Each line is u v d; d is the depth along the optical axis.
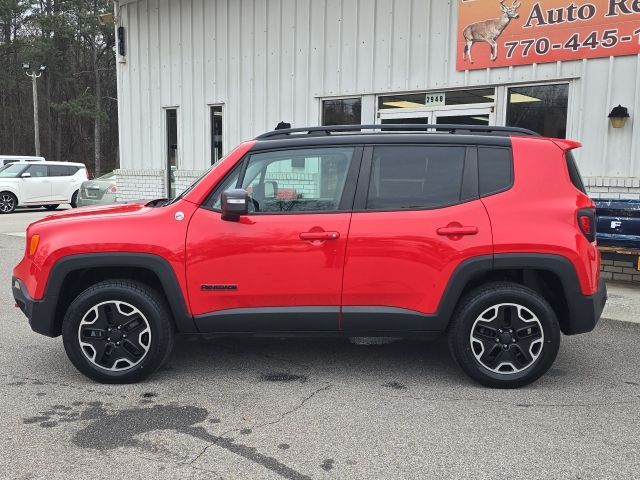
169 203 4.45
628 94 7.54
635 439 3.41
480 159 4.18
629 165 7.61
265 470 3.04
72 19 51.69
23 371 4.52
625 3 7.44
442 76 9.09
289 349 5.07
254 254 4.09
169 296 4.11
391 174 4.18
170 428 3.52
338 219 4.10
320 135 4.32
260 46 11.05
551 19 8.01
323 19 10.20
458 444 3.33
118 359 4.20
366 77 9.84
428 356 4.89
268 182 4.21
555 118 8.19
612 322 5.82
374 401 3.94
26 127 58.34
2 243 11.45
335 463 3.11
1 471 3.02
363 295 4.11
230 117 11.65
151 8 12.65
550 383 4.30
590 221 4.09
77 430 3.49
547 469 3.06
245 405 3.87
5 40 52.91
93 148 62.66
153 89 12.89
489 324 4.13
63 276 4.12
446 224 4.05
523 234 4.00
